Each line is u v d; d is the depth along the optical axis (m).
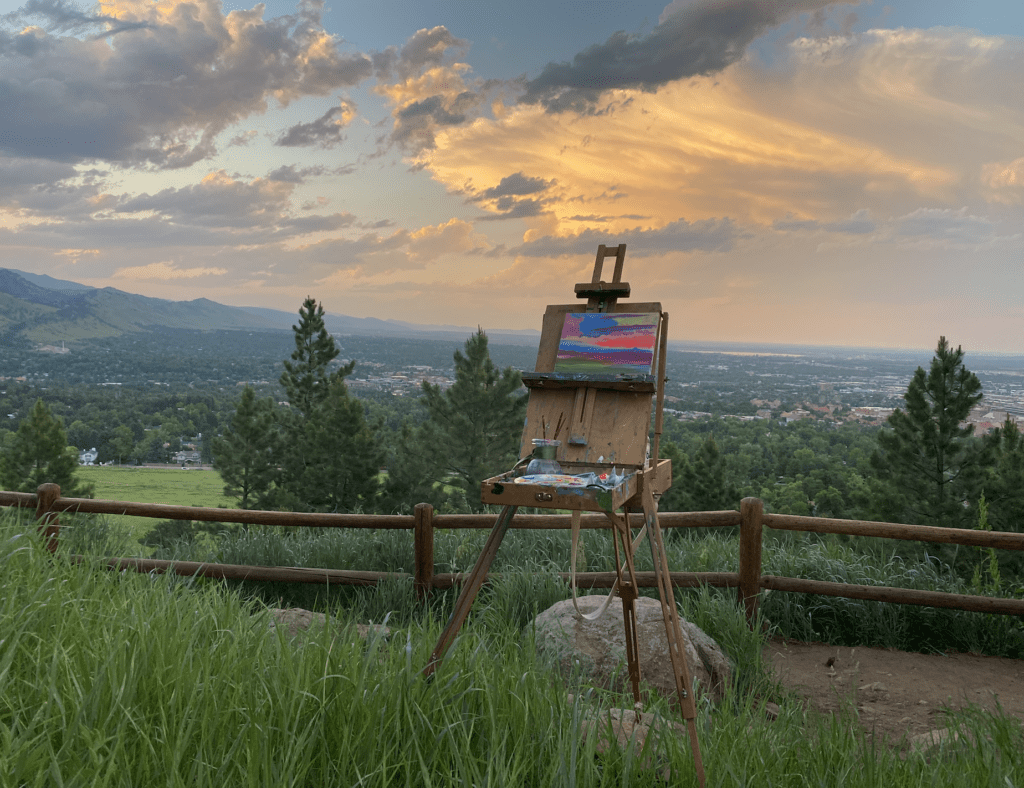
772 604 4.88
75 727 1.73
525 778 1.99
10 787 1.54
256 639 2.56
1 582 2.70
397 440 21.48
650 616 3.83
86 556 3.44
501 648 2.95
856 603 4.82
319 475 21.19
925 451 11.04
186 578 4.59
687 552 5.54
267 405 27.70
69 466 26.20
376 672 2.35
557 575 4.68
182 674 2.07
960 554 9.14
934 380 11.03
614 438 2.60
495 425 21.20
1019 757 2.41
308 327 28.64
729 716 2.63
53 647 2.17
